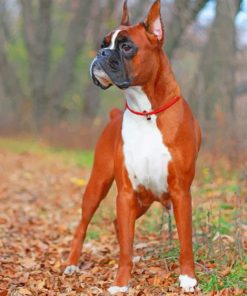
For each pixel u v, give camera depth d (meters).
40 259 6.59
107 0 25.81
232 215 7.60
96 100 27.72
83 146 20.58
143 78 5.01
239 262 5.76
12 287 5.42
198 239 6.62
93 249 6.91
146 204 5.44
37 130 25.80
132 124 5.20
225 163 11.42
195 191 9.64
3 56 28.50
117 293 5.14
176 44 18.39
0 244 7.10
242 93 17.84
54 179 13.70
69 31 26.47
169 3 18.48
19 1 29.61
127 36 4.96
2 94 33.97
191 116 5.33
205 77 15.30
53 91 26.58
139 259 6.22
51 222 8.98
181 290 5.18
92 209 6.06
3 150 20.73
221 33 14.29
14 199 10.97
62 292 5.38
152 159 5.12
